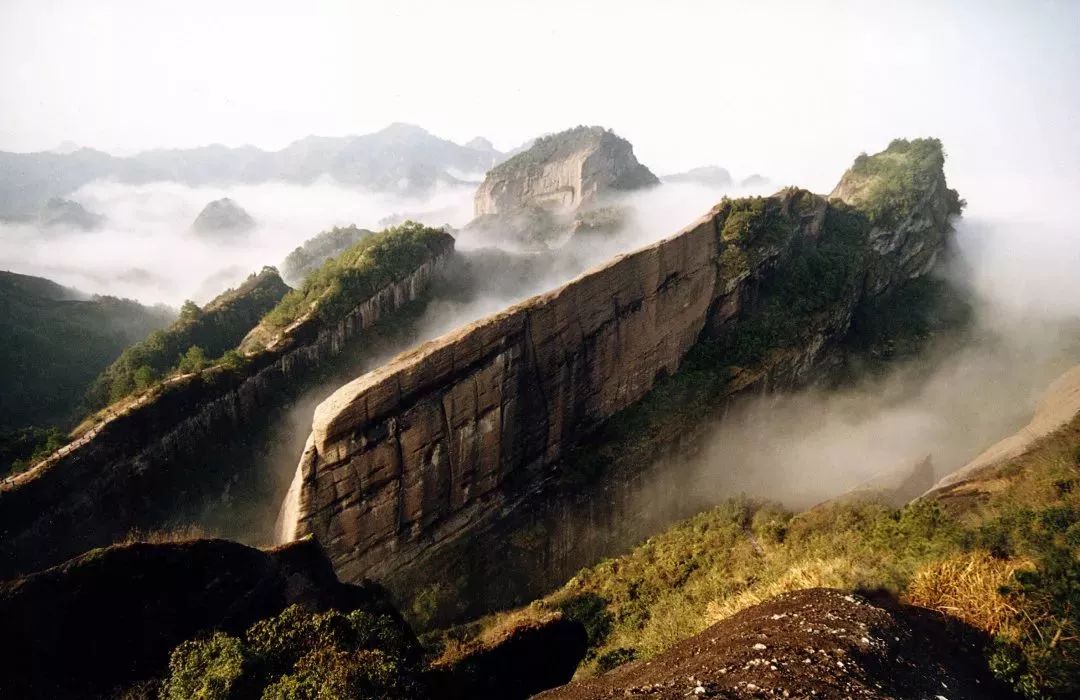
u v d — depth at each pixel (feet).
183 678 38.65
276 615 51.01
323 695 34.88
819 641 35.29
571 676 59.47
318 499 87.20
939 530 53.47
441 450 99.14
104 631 43.80
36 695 40.11
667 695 33.17
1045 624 37.09
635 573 92.43
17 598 41.75
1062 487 57.57
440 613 97.19
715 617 55.06
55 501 97.81
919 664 35.04
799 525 86.53
